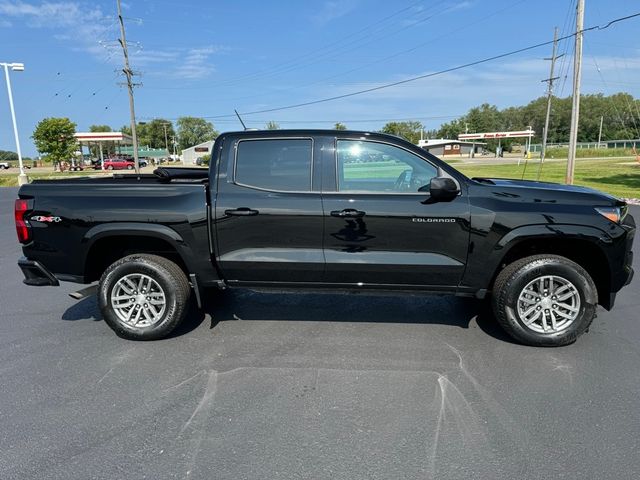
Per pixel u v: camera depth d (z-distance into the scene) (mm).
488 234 3701
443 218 3725
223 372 3514
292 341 4078
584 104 118938
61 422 2875
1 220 12594
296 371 3518
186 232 3908
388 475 2369
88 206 3955
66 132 51906
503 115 133250
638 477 2346
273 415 2930
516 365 3576
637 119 111812
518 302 3812
